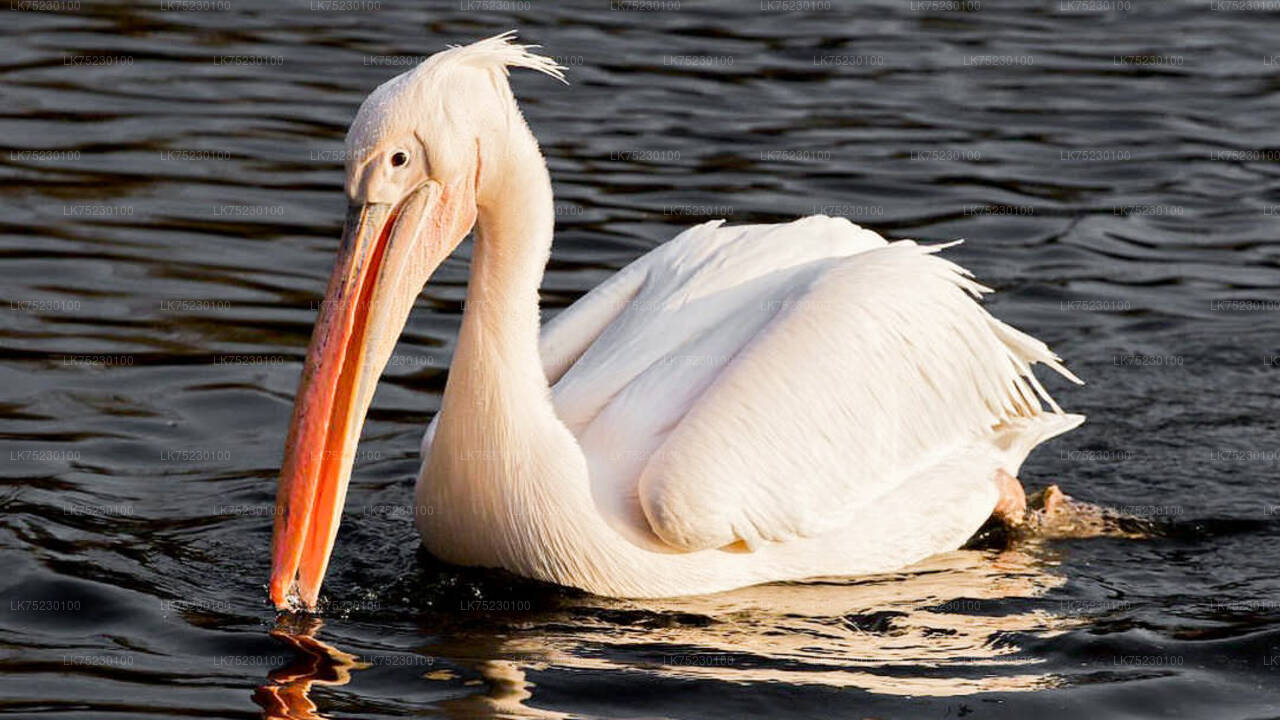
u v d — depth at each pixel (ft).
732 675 31.30
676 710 29.71
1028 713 30.04
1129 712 30.17
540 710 29.45
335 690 29.91
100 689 29.58
